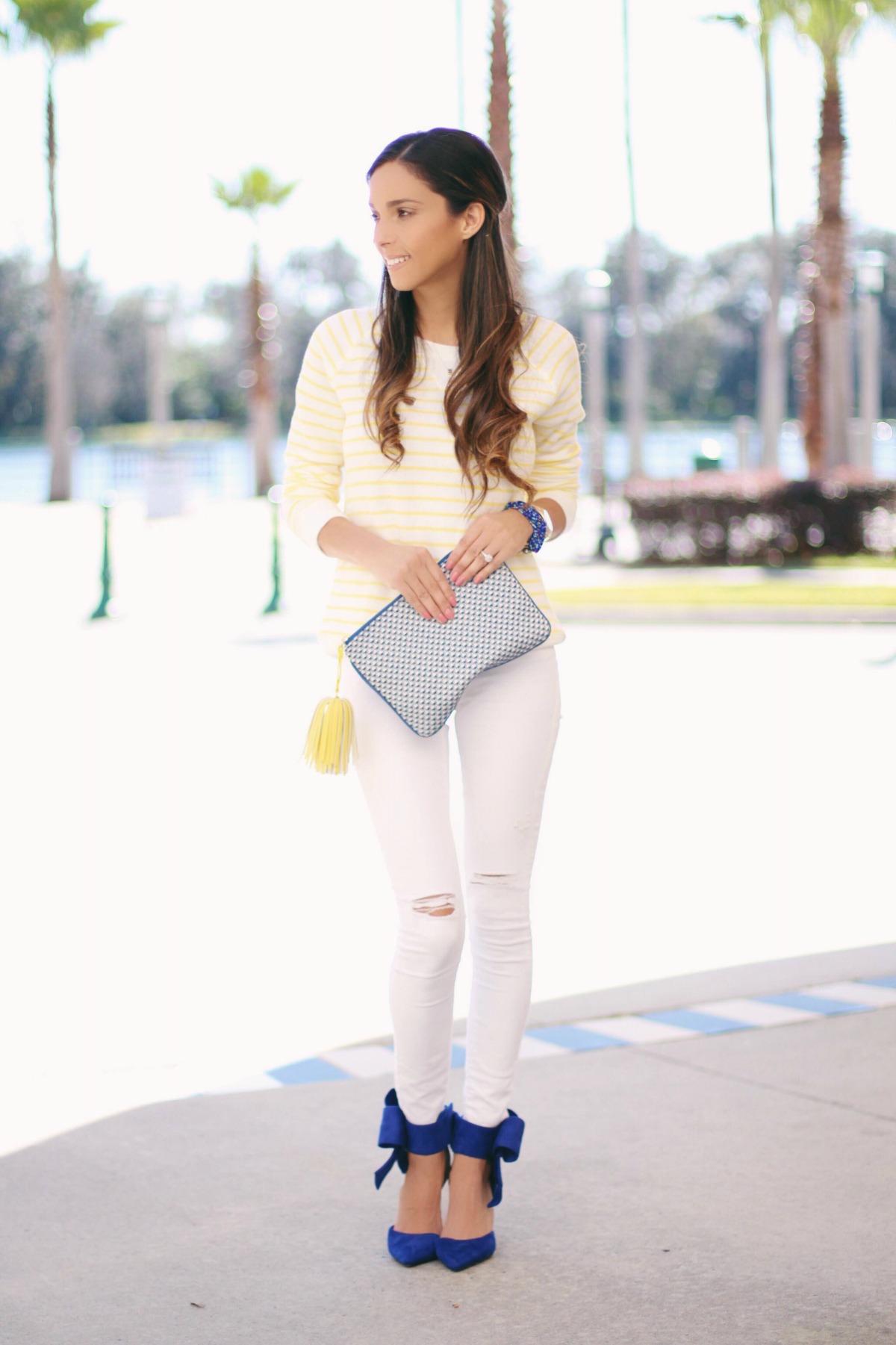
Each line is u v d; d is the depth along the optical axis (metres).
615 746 8.49
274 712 9.65
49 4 36.56
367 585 2.67
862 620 14.18
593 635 13.84
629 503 20.91
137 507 35.28
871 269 35.38
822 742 8.46
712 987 4.46
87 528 28.34
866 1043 3.84
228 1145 3.21
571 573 19.83
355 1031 4.10
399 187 2.55
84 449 69.69
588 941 5.00
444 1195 2.94
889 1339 2.32
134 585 18.16
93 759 8.16
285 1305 2.47
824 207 24.02
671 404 85.88
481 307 2.60
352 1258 2.65
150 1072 3.76
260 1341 2.34
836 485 20.11
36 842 6.37
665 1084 3.56
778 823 6.66
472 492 2.63
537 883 5.77
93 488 47.91
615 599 15.74
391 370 2.60
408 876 2.60
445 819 2.64
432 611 2.56
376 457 2.64
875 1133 3.20
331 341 2.72
